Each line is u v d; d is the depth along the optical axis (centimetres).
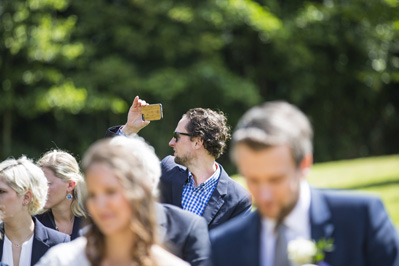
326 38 3341
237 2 3128
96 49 3131
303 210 303
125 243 304
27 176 492
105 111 3206
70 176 559
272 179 270
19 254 496
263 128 270
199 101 3347
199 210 566
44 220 572
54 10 2680
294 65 3412
